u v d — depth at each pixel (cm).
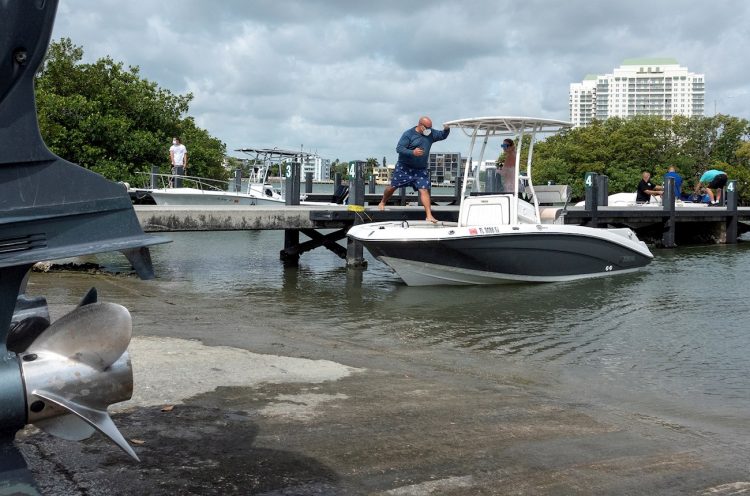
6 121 191
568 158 6494
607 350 738
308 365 550
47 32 192
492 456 358
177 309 882
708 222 2534
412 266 1197
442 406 450
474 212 1280
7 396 179
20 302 229
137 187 2472
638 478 339
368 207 1603
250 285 1202
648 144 6300
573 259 1316
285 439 363
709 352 732
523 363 666
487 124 1292
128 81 2738
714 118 6800
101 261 1359
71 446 330
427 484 315
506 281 1267
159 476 303
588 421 442
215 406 414
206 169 3138
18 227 192
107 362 193
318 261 1638
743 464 371
